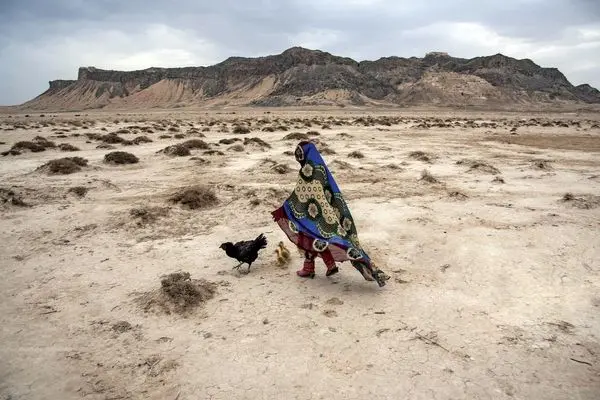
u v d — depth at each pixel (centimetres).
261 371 482
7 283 715
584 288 679
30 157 2145
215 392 448
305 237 679
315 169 655
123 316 604
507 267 761
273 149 2544
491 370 480
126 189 1431
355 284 704
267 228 1010
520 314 603
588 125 5703
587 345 525
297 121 5656
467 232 949
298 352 517
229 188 1392
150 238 949
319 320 589
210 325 580
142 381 468
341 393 445
